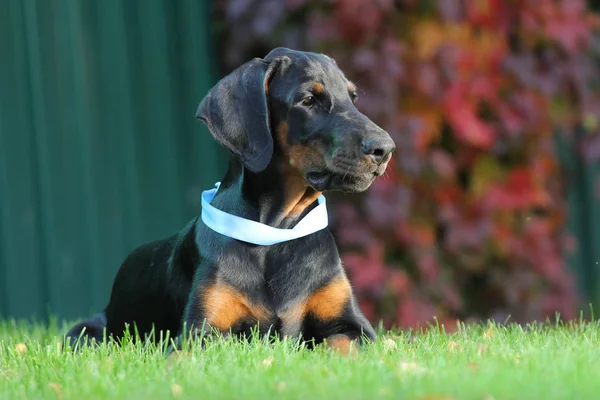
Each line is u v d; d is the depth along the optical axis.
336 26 9.36
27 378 5.04
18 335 7.66
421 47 9.41
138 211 9.98
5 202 9.41
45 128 9.57
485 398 4.18
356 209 9.38
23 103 9.48
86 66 9.78
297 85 5.98
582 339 6.17
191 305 5.98
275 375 4.76
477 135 9.45
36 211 9.57
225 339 5.98
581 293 10.98
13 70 9.45
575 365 4.83
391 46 9.30
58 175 9.63
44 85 9.58
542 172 10.01
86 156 9.76
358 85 9.28
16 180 9.46
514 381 4.45
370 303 9.27
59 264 9.63
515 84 9.88
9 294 9.45
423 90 9.35
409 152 9.16
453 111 9.45
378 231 9.35
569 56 10.08
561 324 8.24
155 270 6.56
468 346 5.75
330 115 5.91
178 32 10.21
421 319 9.29
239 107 6.00
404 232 9.34
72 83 9.70
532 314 9.88
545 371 4.70
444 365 4.96
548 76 9.98
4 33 9.40
